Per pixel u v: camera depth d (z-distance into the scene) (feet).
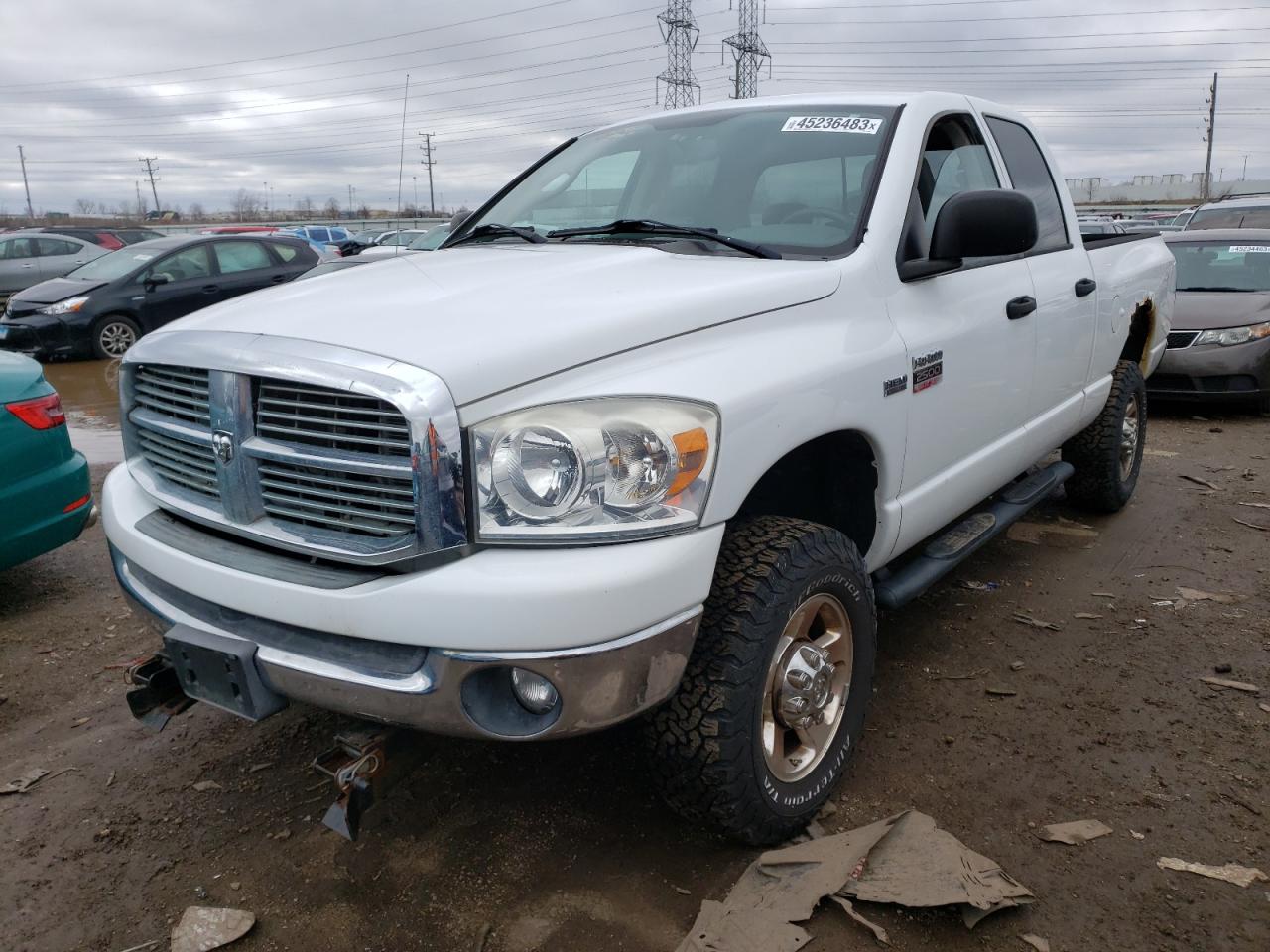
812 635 8.64
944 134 11.37
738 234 10.06
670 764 7.59
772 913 7.34
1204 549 15.64
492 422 6.59
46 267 57.57
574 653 6.47
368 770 7.20
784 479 9.63
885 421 9.04
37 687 11.60
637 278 8.38
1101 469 16.37
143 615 8.29
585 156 12.33
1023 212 9.23
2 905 7.88
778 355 7.97
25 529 13.19
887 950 7.11
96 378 36.60
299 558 7.27
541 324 7.09
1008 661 11.77
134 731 10.59
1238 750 9.74
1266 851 8.18
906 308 9.64
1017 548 15.79
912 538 10.14
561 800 9.04
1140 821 8.61
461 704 6.65
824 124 10.86
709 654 7.43
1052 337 12.67
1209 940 7.22
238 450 7.30
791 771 8.27
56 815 9.07
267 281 43.93
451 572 6.49
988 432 11.39
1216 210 40.60
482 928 7.46
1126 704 10.70
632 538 6.75
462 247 11.13
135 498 8.78
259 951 7.31
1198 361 25.91
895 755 9.72
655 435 6.81
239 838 8.68
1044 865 8.04
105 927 7.61
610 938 7.33
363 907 7.74
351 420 6.78
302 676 7.00
